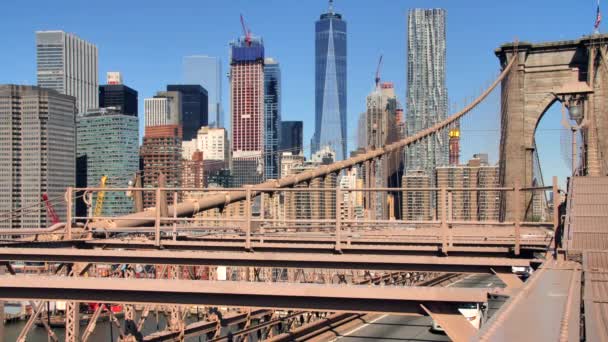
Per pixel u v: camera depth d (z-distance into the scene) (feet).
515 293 37.58
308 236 82.89
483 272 64.23
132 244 78.69
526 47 196.54
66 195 80.02
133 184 111.24
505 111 199.41
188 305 45.47
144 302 46.14
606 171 172.96
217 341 83.35
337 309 43.83
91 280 45.78
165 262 67.67
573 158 98.22
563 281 43.21
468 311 121.19
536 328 27.17
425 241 76.23
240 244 75.20
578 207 79.10
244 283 44.42
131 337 63.52
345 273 106.42
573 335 25.76
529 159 193.16
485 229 132.77
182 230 82.07
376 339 133.28
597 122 177.88
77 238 80.38
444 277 217.15
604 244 62.69
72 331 58.29
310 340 120.16
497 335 25.79
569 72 192.95
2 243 77.20
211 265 67.82
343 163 168.55
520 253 68.44
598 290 40.29
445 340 135.03
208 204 114.93
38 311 57.36
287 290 43.86
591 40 184.44
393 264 65.92
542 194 177.17
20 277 46.37
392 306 42.86
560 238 65.31
